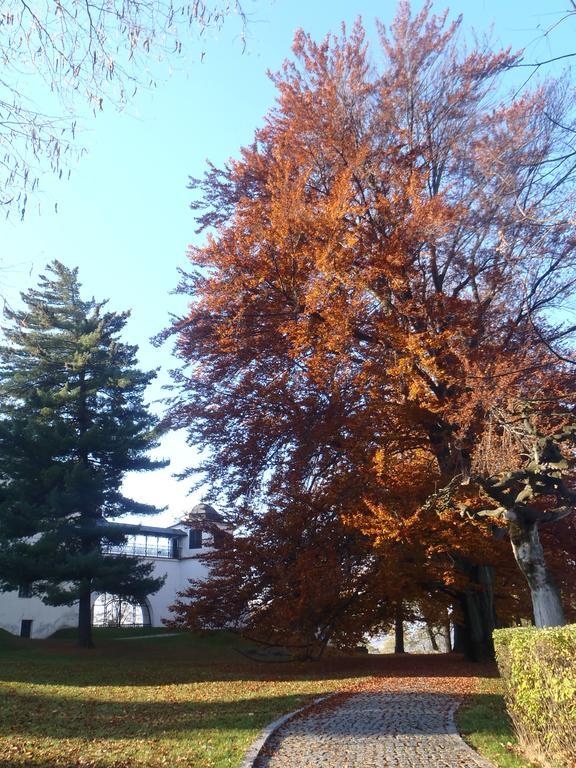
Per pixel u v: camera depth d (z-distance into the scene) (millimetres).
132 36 6168
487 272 17859
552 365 14875
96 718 10922
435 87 19828
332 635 23234
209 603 22641
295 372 21281
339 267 18594
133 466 31734
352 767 7508
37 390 31000
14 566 28688
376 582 21609
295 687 15695
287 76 22062
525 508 12891
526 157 9430
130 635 42375
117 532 30719
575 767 6469
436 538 19203
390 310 19359
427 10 20469
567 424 12703
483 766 7344
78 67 6316
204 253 20844
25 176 6738
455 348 17531
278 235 19391
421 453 22516
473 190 13898
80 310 33312
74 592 28656
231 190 24156
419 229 17703
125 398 32594
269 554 22234
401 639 37250
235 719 10617
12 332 31062
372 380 19219
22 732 9586
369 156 20328
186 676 19422
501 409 12820
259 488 22812
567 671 6504
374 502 18938
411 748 8398
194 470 22906
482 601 22297
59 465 29953
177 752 8148
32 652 29047
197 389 23203
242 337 20672
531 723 7504
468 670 19391
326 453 21188
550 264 15773
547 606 12844
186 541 52312
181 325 21656
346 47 21219
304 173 19984
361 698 13203
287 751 8391
